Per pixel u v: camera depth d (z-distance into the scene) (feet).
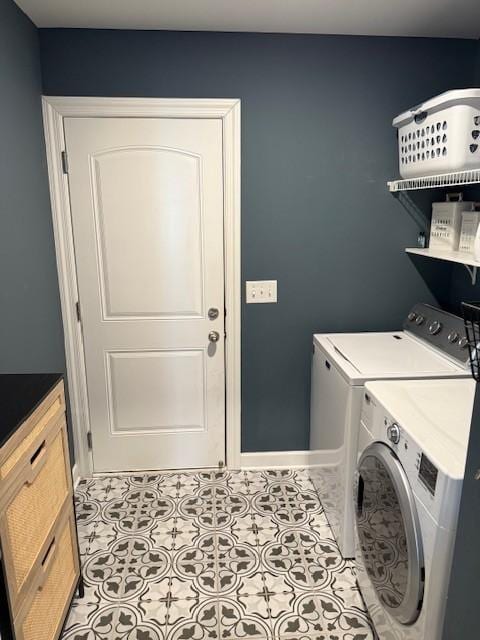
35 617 4.61
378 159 8.16
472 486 3.71
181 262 8.36
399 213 8.39
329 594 6.33
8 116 6.22
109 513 7.96
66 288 8.20
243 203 8.19
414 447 4.55
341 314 8.75
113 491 8.57
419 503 4.43
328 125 7.98
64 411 5.45
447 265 8.63
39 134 7.41
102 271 8.29
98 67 7.50
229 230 8.23
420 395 5.63
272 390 9.00
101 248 8.21
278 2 6.45
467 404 5.38
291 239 8.39
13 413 4.33
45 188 7.63
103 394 8.81
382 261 8.57
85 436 8.91
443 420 4.95
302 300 8.65
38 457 4.66
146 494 8.48
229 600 6.23
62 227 7.98
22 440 4.25
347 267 8.56
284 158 8.06
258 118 7.88
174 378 8.86
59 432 5.29
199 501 8.27
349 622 5.91
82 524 7.68
